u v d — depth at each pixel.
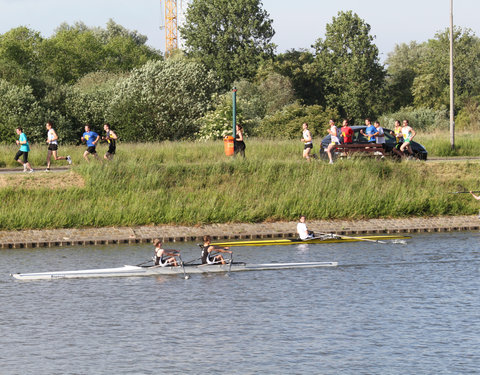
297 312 26.88
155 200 43.81
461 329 24.56
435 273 32.88
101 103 96.94
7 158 54.88
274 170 47.81
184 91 92.25
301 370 20.98
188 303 28.22
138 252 37.66
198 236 41.50
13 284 31.16
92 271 32.56
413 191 47.62
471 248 38.59
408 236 42.47
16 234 40.16
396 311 26.81
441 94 141.88
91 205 42.97
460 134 74.62
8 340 23.86
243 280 31.91
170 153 56.22
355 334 24.22
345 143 50.06
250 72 132.88
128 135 90.12
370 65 138.50
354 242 40.84
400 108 141.25
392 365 21.28
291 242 40.50
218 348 22.98
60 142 91.44
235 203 44.41
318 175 47.09
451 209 47.22
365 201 45.81
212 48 138.38
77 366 21.47
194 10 140.88
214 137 82.81
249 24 137.38
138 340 23.86
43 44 160.75
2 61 100.69
